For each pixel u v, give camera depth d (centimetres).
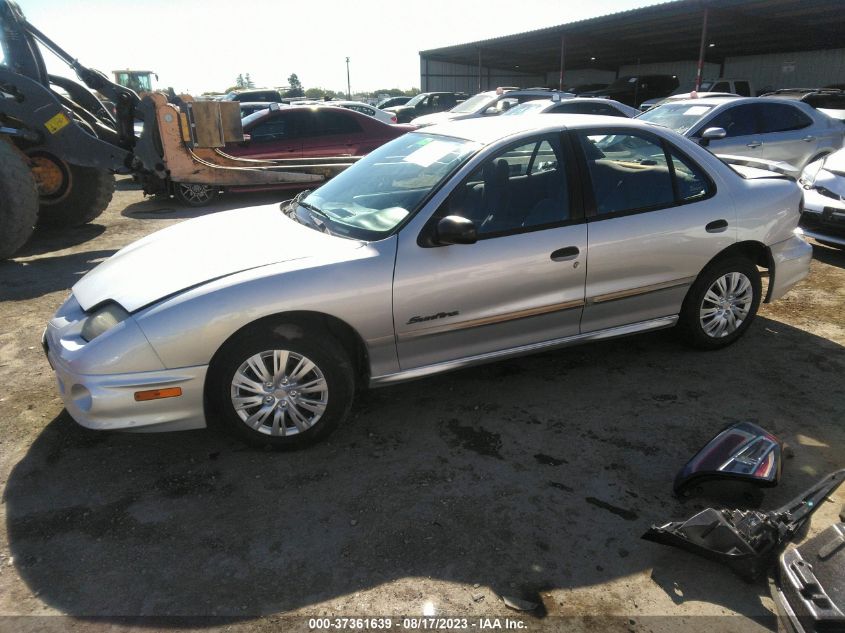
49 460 299
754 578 220
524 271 322
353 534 247
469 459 297
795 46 2695
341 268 287
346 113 1086
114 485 280
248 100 2381
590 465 291
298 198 394
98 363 264
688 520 228
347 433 321
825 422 325
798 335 439
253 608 212
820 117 886
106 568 230
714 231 371
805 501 238
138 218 926
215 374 283
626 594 217
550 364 397
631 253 349
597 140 351
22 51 695
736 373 382
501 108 1358
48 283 586
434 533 247
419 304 303
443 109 2306
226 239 325
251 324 280
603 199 345
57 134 704
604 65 3669
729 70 3073
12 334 456
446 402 352
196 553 238
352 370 306
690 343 405
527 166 331
